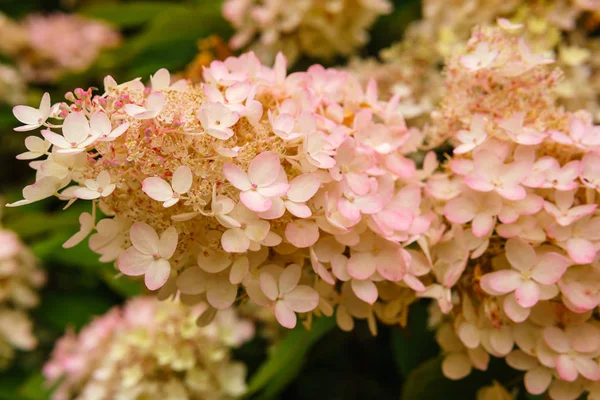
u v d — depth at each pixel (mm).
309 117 530
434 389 640
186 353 708
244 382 759
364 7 833
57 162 515
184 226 524
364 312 572
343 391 816
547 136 555
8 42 1118
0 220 991
